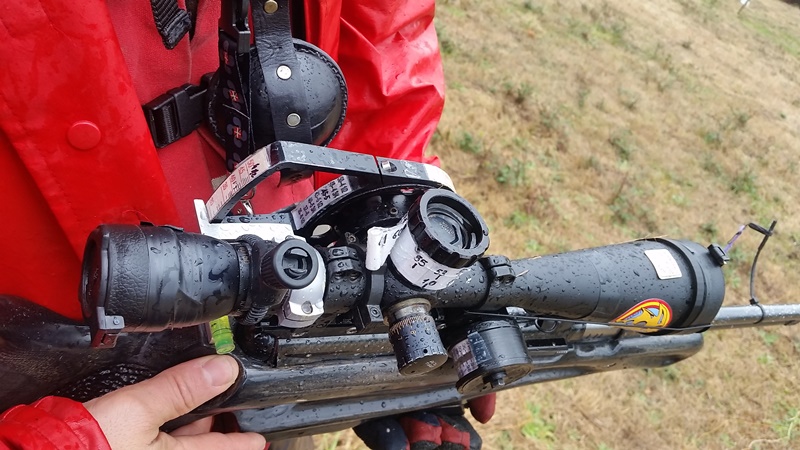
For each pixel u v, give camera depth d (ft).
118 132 2.67
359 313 2.60
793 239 20.89
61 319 2.69
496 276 2.87
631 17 32.71
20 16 2.34
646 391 13.17
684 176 21.21
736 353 15.28
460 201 2.50
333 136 3.50
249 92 3.00
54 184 2.64
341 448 8.62
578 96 22.27
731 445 13.16
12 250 2.80
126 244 2.10
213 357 2.74
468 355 2.86
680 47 32.63
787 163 25.46
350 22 4.32
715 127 25.53
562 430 11.35
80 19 2.44
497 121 18.28
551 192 16.85
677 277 3.50
